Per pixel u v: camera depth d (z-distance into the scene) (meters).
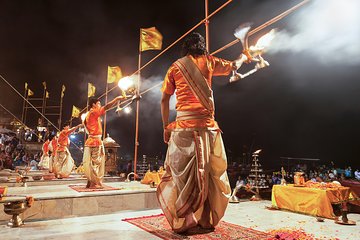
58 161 10.02
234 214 4.78
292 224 4.06
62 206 5.49
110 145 12.31
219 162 3.39
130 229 3.66
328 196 4.61
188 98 3.41
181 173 3.24
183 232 3.28
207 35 5.61
